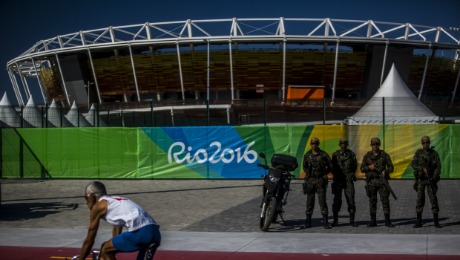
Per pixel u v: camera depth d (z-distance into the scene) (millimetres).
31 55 108500
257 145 24188
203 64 98125
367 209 15039
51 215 14266
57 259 8930
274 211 11562
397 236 10906
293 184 22375
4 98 40406
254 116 94438
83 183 23422
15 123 39938
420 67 102250
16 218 13781
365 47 100812
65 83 108625
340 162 12188
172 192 19719
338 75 100000
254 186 21578
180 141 24578
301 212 14641
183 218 13648
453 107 84188
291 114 94438
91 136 25062
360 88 101688
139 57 99438
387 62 100875
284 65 97062
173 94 103750
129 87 103438
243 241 10500
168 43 96000
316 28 98000
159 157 24672
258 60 97438
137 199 17750
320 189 12086
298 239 10688
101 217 6309
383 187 12086
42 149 25359
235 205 16047
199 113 97375
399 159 23891
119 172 24828
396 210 14805
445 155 23688
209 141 24438
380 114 35125
